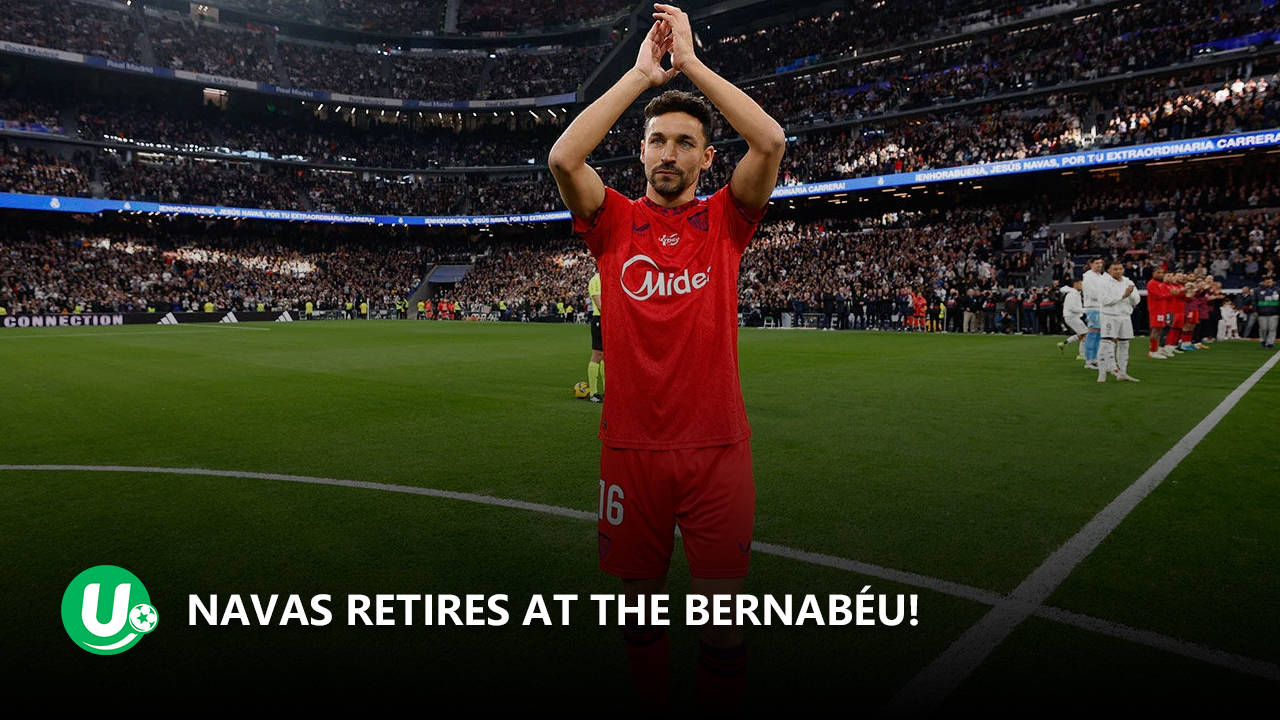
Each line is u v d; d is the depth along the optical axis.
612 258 2.10
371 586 3.19
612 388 2.09
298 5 49.47
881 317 27.47
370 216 44.88
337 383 10.49
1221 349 16.05
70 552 3.58
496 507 4.32
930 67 37.03
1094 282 11.49
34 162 37.03
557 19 52.06
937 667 2.47
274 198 43.81
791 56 41.53
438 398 8.96
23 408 8.18
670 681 2.45
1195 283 14.72
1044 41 33.94
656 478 2.00
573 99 46.38
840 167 34.59
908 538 3.72
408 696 2.35
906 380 10.59
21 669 2.49
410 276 47.62
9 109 37.38
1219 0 29.83
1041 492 4.56
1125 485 4.69
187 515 4.18
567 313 37.97
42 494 4.63
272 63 46.28
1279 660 2.46
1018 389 9.48
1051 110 32.34
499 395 9.24
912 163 32.16
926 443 6.09
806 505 4.31
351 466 5.37
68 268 35.84
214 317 36.38
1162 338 19.92
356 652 2.63
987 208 32.06
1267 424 6.68
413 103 47.38
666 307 2.03
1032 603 2.93
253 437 6.48
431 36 51.22
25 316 30.75
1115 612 2.84
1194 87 29.41
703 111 2.07
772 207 39.78
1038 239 28.45
